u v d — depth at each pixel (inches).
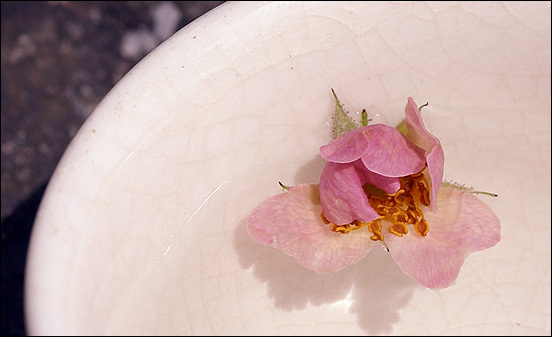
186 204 7.9
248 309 8.2
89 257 7.1
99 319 7.1
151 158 7.5
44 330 6.7
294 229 7.6
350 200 7.3
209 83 7.6
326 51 7.8
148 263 7.7
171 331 7.8
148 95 7.4
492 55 8.0
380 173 7.2
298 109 8.0
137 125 7.4
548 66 8.0
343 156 7.2
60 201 7.1
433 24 7.8
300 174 8.2
